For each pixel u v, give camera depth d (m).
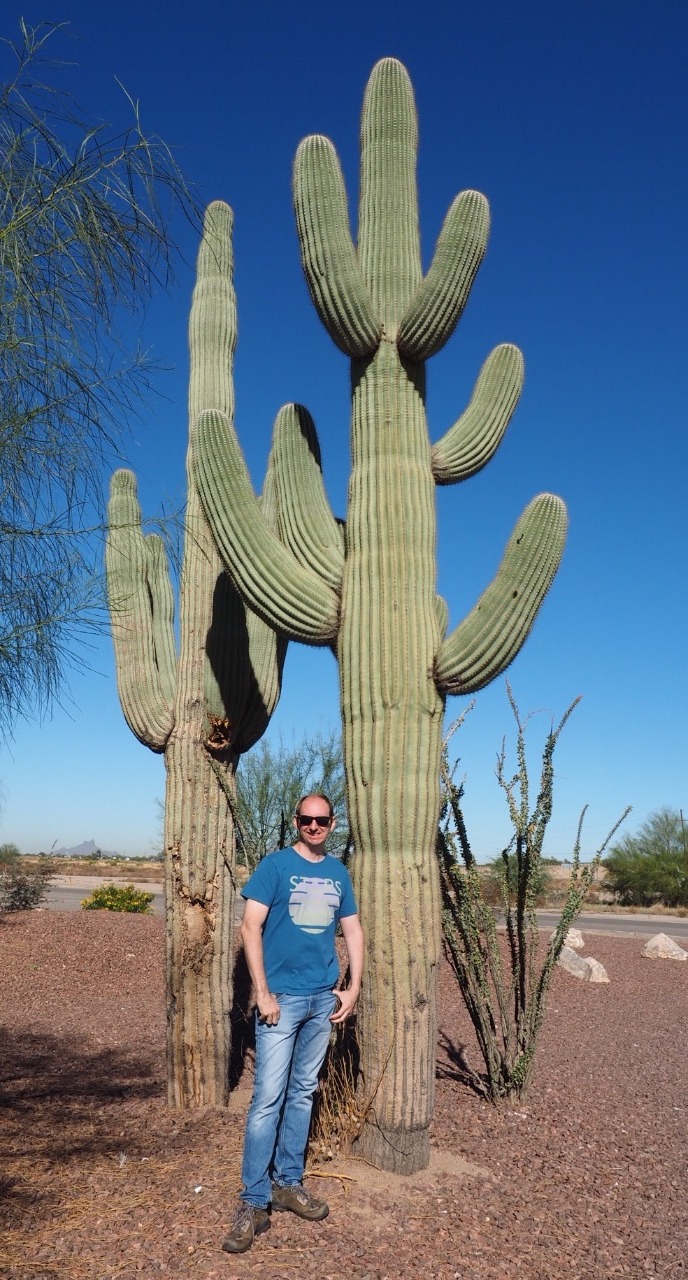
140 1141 4.62
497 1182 4.29
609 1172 4.59
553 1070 6.86
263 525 4.79
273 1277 3.19
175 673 6.02
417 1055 4.29
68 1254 3.29
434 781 4.46
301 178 4.81
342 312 4.71
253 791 12.12
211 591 5.65
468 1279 3.33
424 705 4.45
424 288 4.65
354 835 4.49
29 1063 6.61
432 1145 4.74
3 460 3.55
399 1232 3.64
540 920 22.36
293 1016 3.77
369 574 4.58
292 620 4.74
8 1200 3.75
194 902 5.45
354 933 4.04
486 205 4.75
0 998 9.50
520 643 4.43
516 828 6.09
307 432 5.09
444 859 5.97
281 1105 3.78
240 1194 3.60
